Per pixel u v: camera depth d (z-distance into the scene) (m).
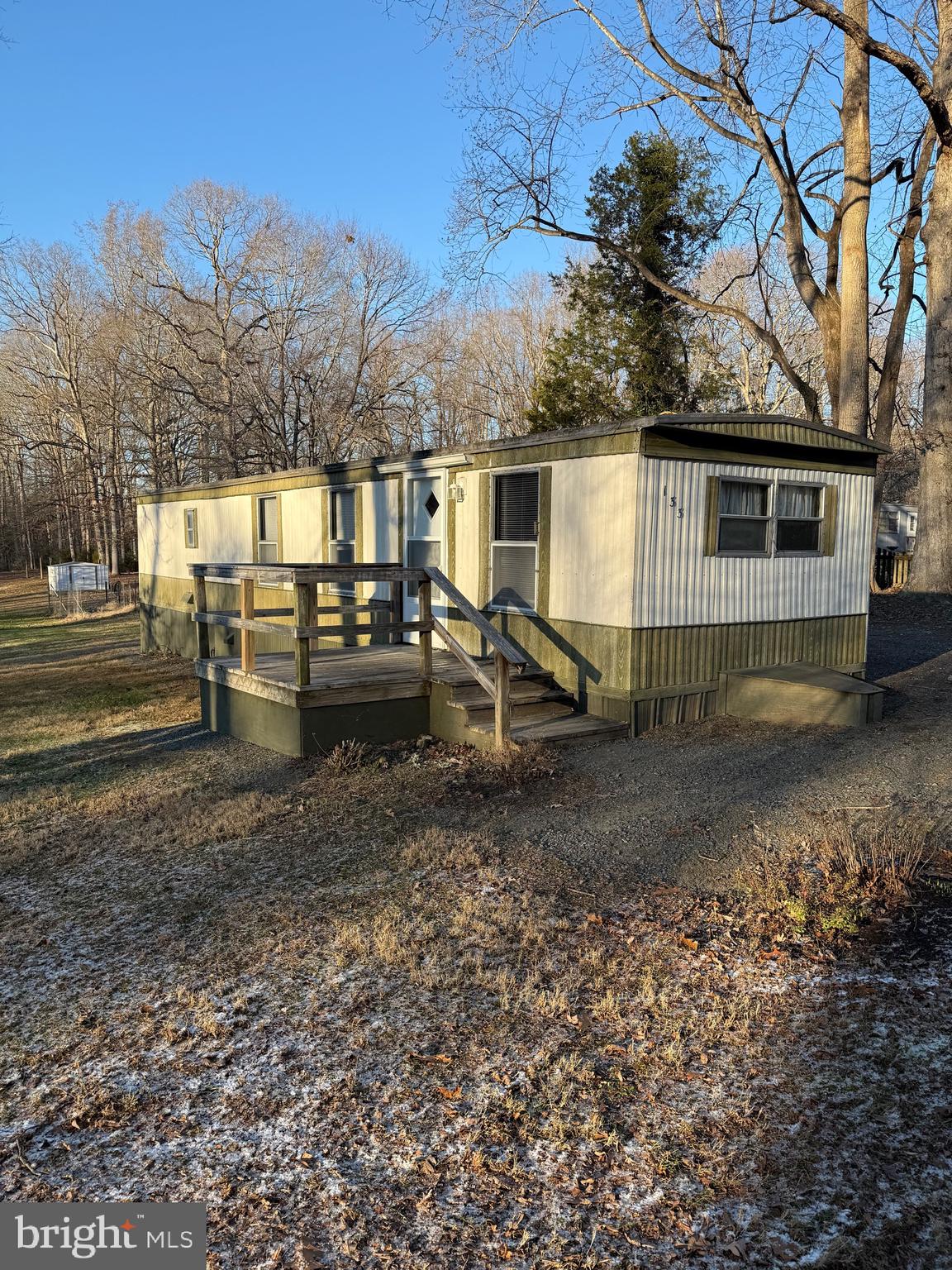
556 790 6.61
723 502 8.32
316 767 7.71
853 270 16.66
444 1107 3.16
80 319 38.81
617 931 4.42
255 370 33.16
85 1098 3.30
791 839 5.34
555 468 8.52
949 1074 3.17
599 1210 2.69
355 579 8.07
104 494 39.31
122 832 6.46
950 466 17.23
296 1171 2.88
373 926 4.60
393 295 34.16
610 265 24.97
